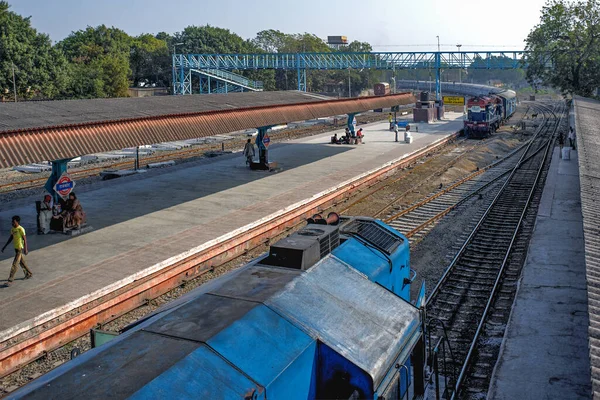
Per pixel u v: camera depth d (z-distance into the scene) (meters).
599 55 61.44
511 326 12.96
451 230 21.30
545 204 24.61
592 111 36.53
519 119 70.62
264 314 6.50
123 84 77.44
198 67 81.88
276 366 5.90
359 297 7.71
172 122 20.59
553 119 69.50
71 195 19.25
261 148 30.86
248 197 24.38
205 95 30.06
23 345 11.75
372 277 8.66
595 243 11.18
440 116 64.06
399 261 10.09
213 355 5.66
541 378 10.69
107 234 18.89
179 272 16.52
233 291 7.06
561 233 20.19
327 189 25.75
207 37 102.12
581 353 11.59
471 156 39.72
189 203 23.36
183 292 16.02
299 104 29.94
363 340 6.89
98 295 13.80
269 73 103.94
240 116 24.55
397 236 10.52
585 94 63.34
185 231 19.12
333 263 8.24
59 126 16.34
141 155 38.03
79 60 85.25
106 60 76.81
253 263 8.13
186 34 104.56
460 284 15.92
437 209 24.75
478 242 19.94
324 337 6.61
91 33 90.94
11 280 14.39
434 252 18.56
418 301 10.87
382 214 23.92
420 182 30.77
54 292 13.75
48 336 12.37
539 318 13.34
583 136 23.89
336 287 7.68
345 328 6.95
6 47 58.19
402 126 51.94
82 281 14.48
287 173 30.14
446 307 14.34
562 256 17.69
